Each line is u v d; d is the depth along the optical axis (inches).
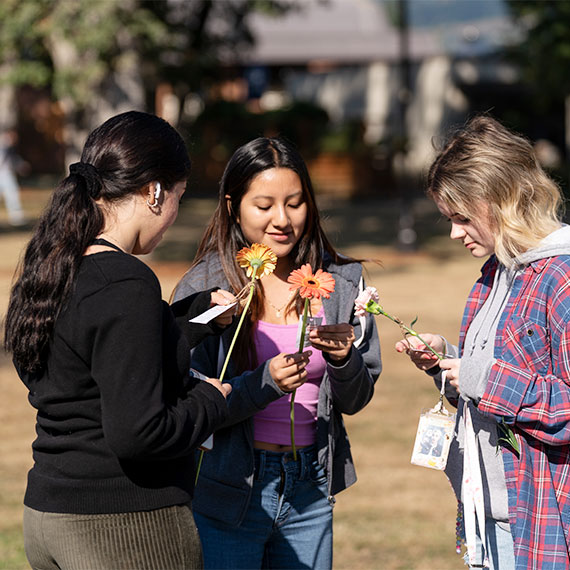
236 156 154.3
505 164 136.9
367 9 1681.8
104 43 666.2
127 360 110.3
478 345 142.2
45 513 116.6
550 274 135.2
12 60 775.1
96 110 719.7
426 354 157.6
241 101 1496.1
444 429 146.3
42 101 1791.3
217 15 941.2
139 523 116.0
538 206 138.8
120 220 121.1
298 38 1530.5
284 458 153.8
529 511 135.1
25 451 309.6
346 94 1689.2
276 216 151.9
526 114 1665.8
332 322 159.3
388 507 263.0
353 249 845.8
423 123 1649.9
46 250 115.5
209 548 151.4
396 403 368.8
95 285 113.4
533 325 134.9
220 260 157.9
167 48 764.0
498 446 140.1
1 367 431.5
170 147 123.1
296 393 155.3
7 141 1043.9
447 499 271.1
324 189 1406.3
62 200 118.0
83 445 115.3
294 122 1387.8
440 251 844.6
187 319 141.6
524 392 132.4
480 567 144.2
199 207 1213.1
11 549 226.7
